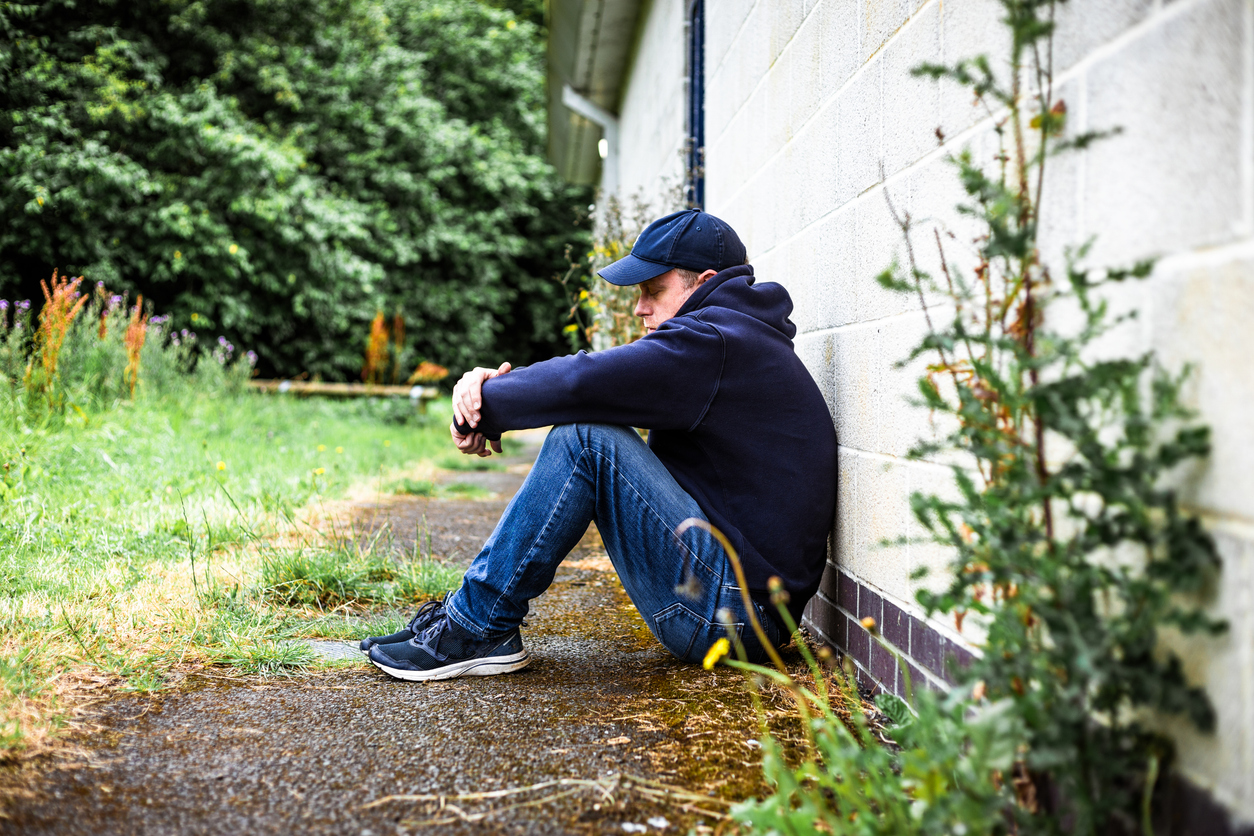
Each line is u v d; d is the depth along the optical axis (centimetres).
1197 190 103
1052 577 109
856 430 221
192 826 137
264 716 184
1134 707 111
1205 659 102
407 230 1367
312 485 457
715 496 215
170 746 167
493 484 625
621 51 898
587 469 209
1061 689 116
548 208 1808
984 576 118
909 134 188
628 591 222
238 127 1047
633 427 216
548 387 206
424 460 716
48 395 538
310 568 289
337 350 1298
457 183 1523
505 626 216
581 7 793
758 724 184
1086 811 109
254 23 1162
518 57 1689
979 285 155
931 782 113
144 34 1059
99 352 644
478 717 187
